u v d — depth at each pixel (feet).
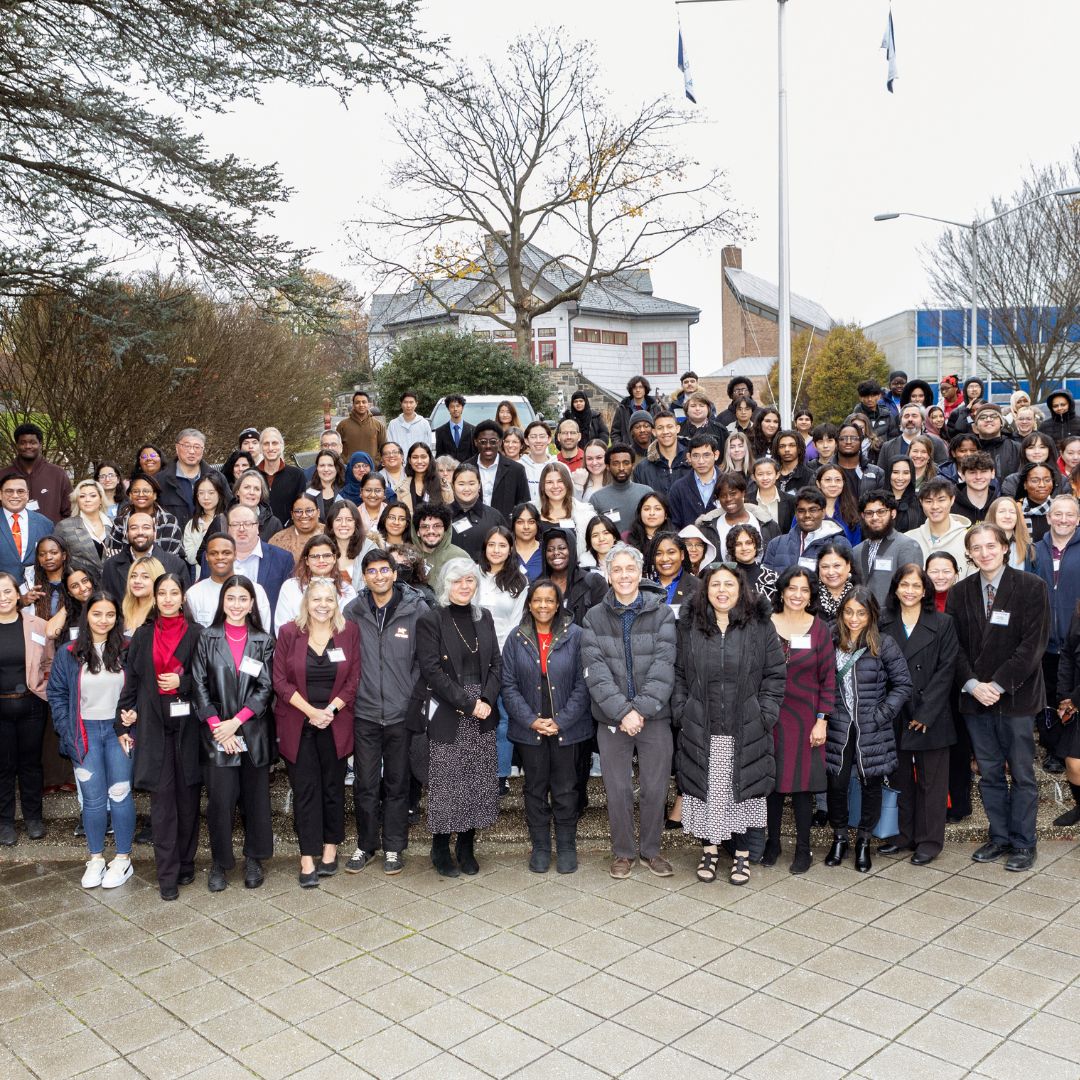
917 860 19.60
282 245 40.65
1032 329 98.78
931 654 19.39
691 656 18.97
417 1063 13.26
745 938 16.53
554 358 121.60
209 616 20.47
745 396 32.89
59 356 49.55
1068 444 25.32
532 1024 14.10
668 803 22.26
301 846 19.22
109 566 22.15
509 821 22.13
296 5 37.27
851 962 15.61
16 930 17.74
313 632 19.47
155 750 18.89
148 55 37.35
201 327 57.36
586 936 16.78
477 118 77.77
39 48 36.35
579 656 19.80
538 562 23.06
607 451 28.14
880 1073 12.75
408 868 20.13
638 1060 13.17
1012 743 19.12
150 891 19.38
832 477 23.89
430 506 22.95
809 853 19.43
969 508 25.03
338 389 93.61
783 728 18.94
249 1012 14.66
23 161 37.60
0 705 21.09
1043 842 20.54
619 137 80.07
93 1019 14.60
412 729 19.26
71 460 52.60
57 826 22.75
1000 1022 13.84
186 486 26.25
